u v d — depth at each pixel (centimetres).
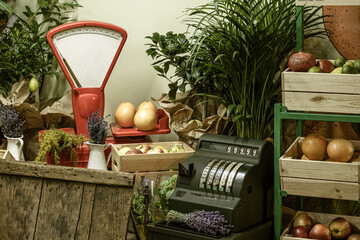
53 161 301
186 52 311
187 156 297
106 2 361
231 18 265
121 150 305
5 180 190
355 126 306
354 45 303
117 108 332
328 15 289
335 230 264
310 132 316
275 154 264
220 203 250
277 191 266
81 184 185
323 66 257
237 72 288
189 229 245
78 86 315
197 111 330
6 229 187
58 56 308
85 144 309
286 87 254
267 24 286
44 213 185
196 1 340
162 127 323
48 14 366
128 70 361
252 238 257
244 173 252
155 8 351
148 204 266
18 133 314
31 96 355
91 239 181
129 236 281
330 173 247
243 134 297
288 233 269
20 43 354
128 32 358
